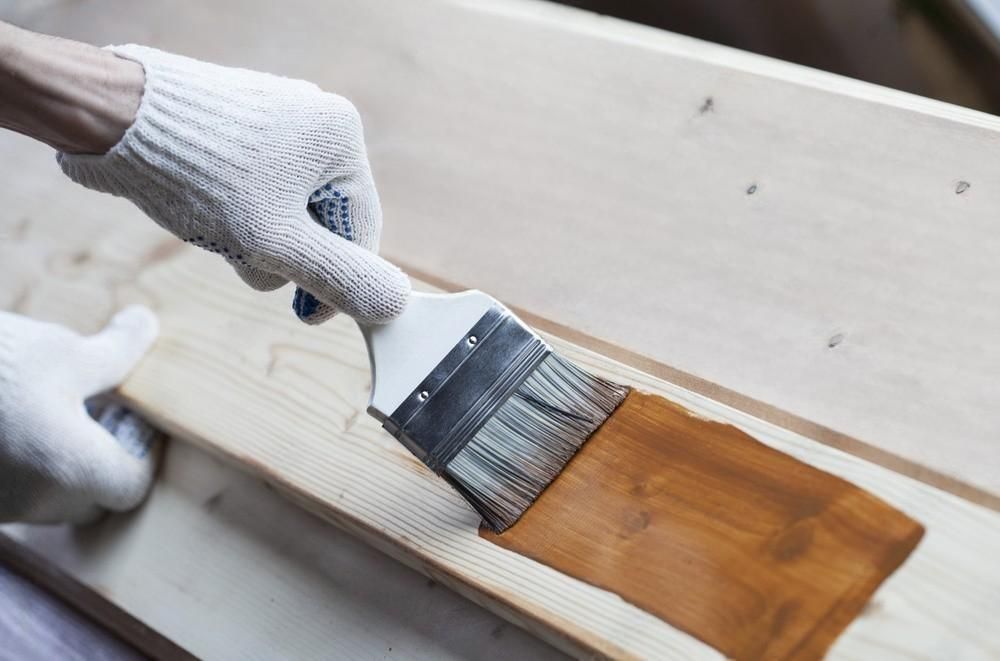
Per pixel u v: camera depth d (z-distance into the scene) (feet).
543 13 5.33
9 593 5.41
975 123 4.25
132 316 5.22
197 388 4.98
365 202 3.97
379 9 5.72
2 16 6.77
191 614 4.84
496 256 4.96
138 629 5.00
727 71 4.76
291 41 5.92
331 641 4.52
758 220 4.49
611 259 4.71
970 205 4.16
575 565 3.74
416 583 4.52
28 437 4.58
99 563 5.18
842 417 4.08
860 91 4.51
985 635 3.24
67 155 3.55
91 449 4.83
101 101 3.35
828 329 4.23
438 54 5.48
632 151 4.84
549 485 3.91
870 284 4.21
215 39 6.13
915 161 4.30
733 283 4.45
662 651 3.49
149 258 5.57
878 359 4.11
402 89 5.50
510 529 3.90
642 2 6.55
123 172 3.51
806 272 4.33
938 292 4.10
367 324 3.74
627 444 3.88
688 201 4.64
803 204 4.43
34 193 6.14
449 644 4.34
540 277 4.82
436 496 4.15
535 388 3.80
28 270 5.85
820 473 3.59
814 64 6.13
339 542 4.74
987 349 3.96
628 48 5.02
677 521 3.67
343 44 5.75
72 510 5.04
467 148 5.23
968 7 5.22
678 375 4.38
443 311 3.75
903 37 5.68
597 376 4.08
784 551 3.51
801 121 4.55
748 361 4.31
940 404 3.96
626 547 3.70
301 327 4.93
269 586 4.77
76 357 4.89
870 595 3.37
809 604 3.40
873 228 4.28
